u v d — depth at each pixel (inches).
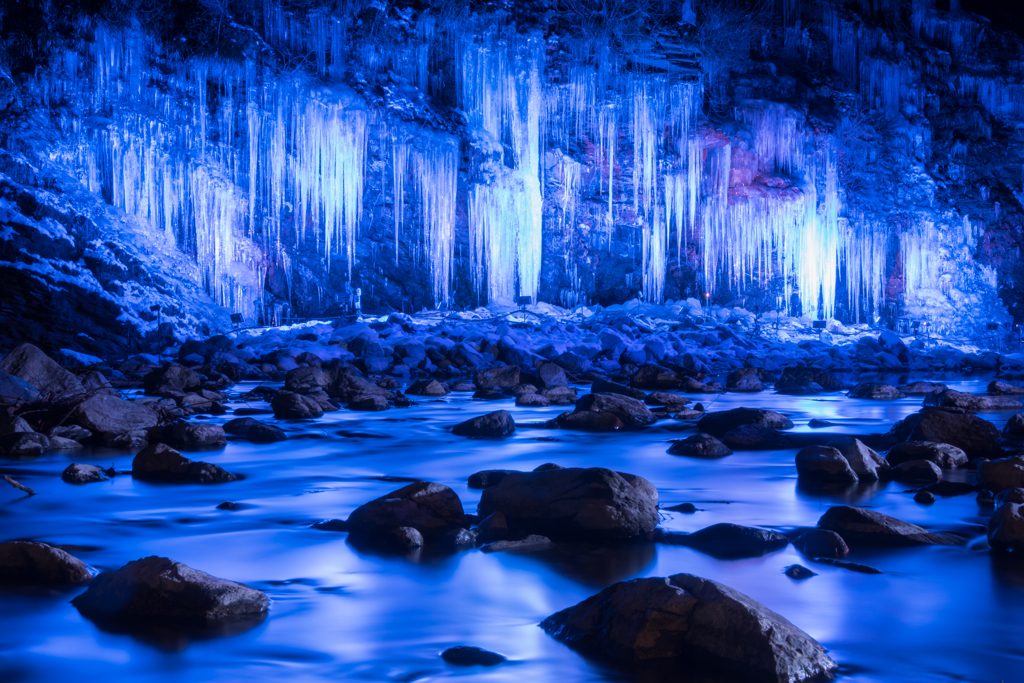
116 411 342.0
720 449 306.8
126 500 230.8
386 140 946.7
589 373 711.1
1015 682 113.2
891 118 1218.0
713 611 120.9
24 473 268.8
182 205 864.3
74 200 764.0
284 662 121.1
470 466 287.3
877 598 147.4
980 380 765.3
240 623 136.6
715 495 236.4
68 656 123.3
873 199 1191.6
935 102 1279.5
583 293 1096.8
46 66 778.2
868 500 228.7
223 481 258.7
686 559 173.9
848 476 255.3
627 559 173.8
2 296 672.4
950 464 276.1
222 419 407.5
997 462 234.5
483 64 1010.1
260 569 166.7
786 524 201.5
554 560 173.6
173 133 858.8
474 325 893.2
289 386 520.7
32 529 198.1
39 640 129.3
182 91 863.7
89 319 704.4
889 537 184.7
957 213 1248.8
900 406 502.6
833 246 1152.8
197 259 869.8
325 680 114.8
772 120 1115.3
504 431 361.4
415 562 171.8
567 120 1060.5
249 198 902.4
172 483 255.1
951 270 1227.2
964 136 1293.1
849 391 611.5
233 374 627.8
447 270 998.4
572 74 1049.5
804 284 1132.5
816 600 146.3
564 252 1082.7
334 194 922.7
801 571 161.6
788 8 1206.3
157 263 809.5
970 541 186.4
